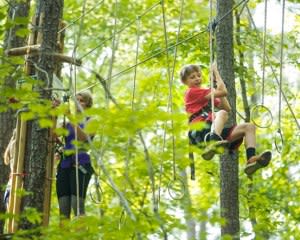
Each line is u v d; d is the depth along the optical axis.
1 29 9.16
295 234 17.98
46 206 10.65
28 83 9.60
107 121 7.96
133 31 23.56
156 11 22.91
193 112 11.48
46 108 8.65
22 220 9.84
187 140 9.58
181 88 19.36
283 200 18.94
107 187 17.61
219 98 11.70
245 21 20.27
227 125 14.20
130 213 7.86
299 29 20.98
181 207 9.04
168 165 16.09
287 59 19.56
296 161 19.73
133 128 7.96
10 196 10.88
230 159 14.45
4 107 9.21
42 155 10.01
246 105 17.83
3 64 9.38
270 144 19.61
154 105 8.19
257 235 11.70
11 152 12.07
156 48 18.45
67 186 11.55
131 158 12.76
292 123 20.36
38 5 11.00
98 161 8.02
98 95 25.02
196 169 19.23
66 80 23.03
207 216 8.84
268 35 19.92
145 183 14.98
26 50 10.70
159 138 13.79
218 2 14.79
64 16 23.19
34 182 9.91
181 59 18.67
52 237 8.68
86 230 8.91
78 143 8.65
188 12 23.02
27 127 11.08
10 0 10.45
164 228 8.16
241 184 18.88
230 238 9.30
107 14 23.95
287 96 20.83
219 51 14.62
